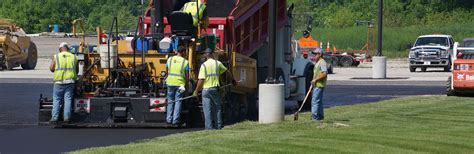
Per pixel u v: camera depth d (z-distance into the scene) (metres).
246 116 33.34
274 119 28.81
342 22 135.12
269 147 22.33
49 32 116.19
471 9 138.50
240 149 22.05
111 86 30.39
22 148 24.39
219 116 28.38
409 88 53.19
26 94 46.91
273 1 28.48
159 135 27.55
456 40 125.38
